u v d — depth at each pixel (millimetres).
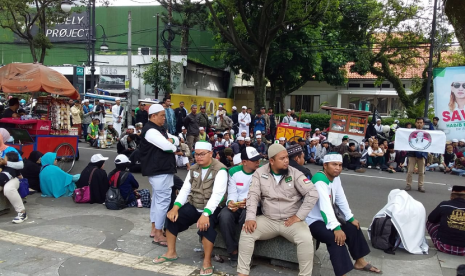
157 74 22766
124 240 5117
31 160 7926
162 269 4242
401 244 5078
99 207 6715
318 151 13445
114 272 4145
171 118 13086
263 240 4234
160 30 33250
